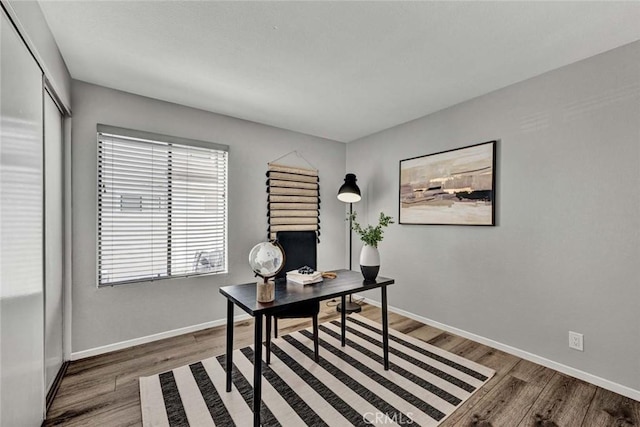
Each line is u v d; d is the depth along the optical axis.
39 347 1.54
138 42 1.84
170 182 2.78
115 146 2.50
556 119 2.15
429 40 1.82
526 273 2.32
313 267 2.59
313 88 2.50
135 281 2.58
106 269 2.46
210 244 3.02
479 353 2.42
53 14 1.57
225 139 3.12
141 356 2.37
